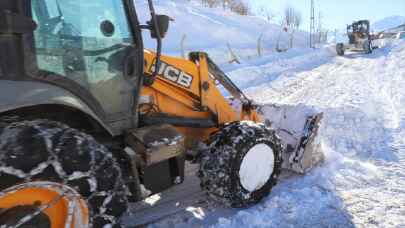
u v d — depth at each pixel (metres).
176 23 15.10
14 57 1.74
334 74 10.88
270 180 3.02
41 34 1.91
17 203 1.67
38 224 1.74
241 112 3.54
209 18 17.73
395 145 4.31
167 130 2.53
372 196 3.07
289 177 3.45
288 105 3.72
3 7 1.73
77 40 2.09
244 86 9.23
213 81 3.21
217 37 15.75
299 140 3.48
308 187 3.21
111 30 2.27
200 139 3.15
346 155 4.10
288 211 2.83
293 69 12.09
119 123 2.40
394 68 11.39
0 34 1.68
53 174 1.64
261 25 20.94
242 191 2.78
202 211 2.83
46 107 1.96
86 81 2.16
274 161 3.04
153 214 2.76
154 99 2.84
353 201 2.98
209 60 3.24
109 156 1.87
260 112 3.88
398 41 21.56
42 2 1.92
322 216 2.77
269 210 2.84
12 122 1.72
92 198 1.80
